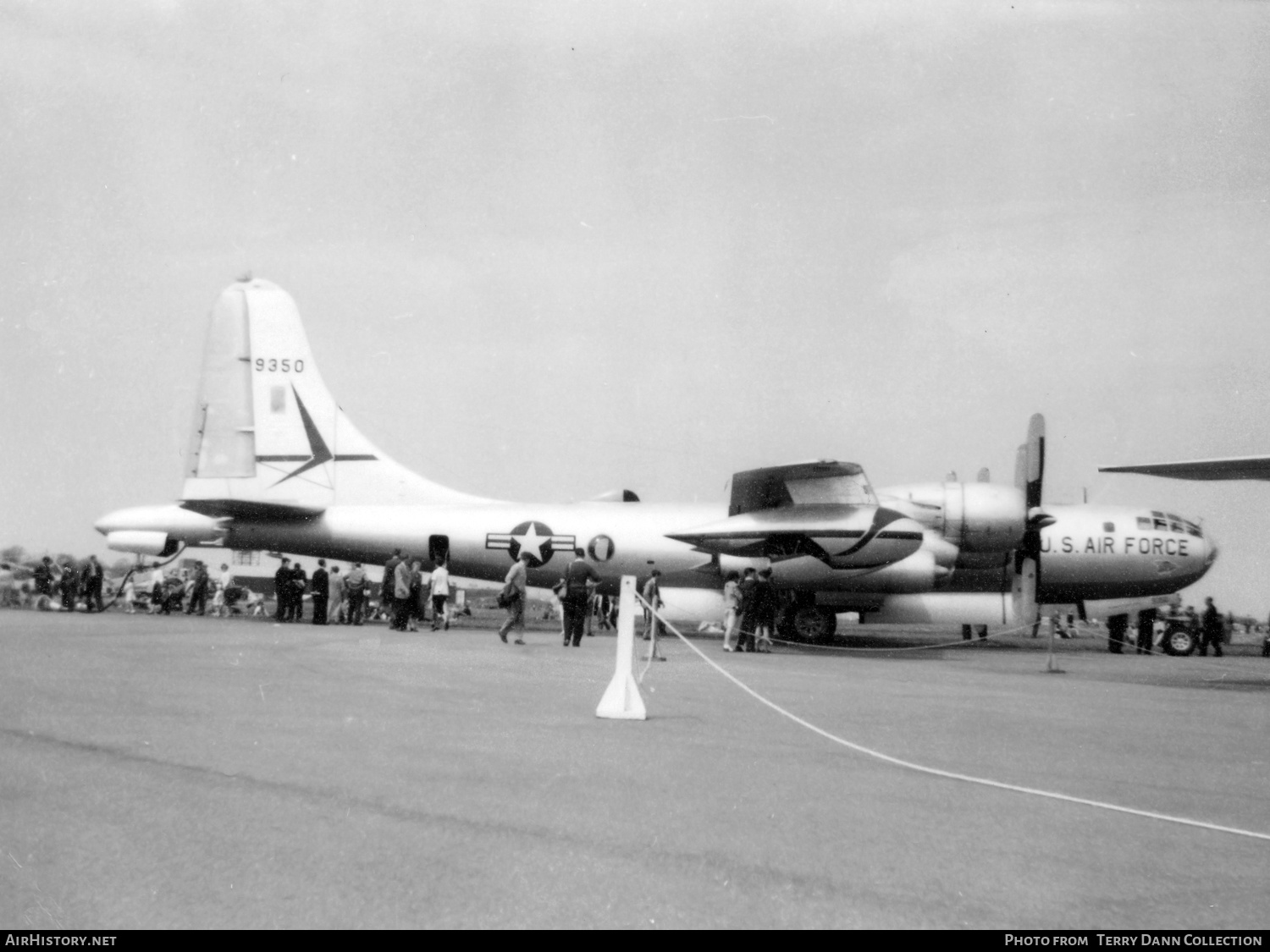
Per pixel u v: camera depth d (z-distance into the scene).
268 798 6.60
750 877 5.32
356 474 29.67
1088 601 30.39
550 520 28.62
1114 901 5.10
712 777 7.81
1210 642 31.00
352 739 8.85
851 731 10.61
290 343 29.86
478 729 9.67
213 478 29.52
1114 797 7.60
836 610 28.16
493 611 55.78
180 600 34.53
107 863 5.25
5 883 4.95
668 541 28.23
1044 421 26.06
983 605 27.86
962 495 26.30
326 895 4.86
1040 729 11.19
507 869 5.32
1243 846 6.22
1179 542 28.45
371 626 29.25
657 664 19.23
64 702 10.50
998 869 5.58
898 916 4.80
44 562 34.16
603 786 7.33
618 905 4.86
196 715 9.86
